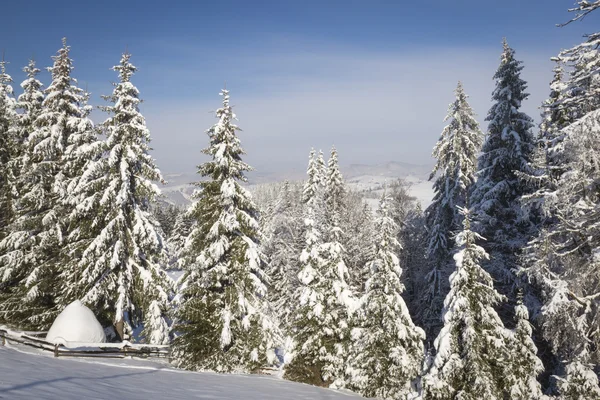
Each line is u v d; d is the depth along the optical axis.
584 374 13.45
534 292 21.17
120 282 22.41
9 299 24.59
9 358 14.76
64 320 20.14
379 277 18.41
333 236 21.53
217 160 21.72
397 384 17.12
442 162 30.64
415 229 43.31
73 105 25.88
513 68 24.14
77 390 11.08
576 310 14.35
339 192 46.41
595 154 13.26
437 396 14.26
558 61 14.88
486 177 24.00
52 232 24.36
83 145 23.19
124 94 23.44
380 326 18.05
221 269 21.16
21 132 27.22
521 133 24.19
